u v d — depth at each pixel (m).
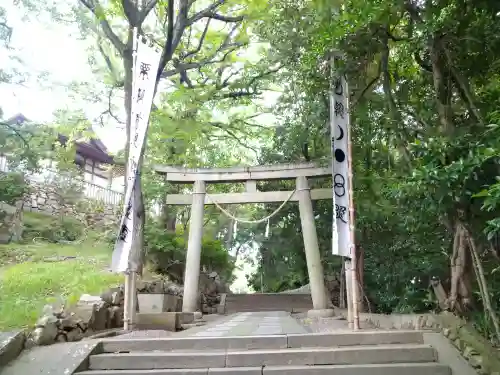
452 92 7.46
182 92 14.38
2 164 17.52
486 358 4.95
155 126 15.20
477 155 4.77
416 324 6.16
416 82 8.58
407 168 7.39
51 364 5.02
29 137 16.25
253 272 26.86
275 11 11.28
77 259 13.05
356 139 10.13
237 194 15.30
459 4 6.39
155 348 5.65
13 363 5.03
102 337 6.40
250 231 24.36
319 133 12.22
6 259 12.34
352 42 7.55
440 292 7.40
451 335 5.50
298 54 9.53
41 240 16.52
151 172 18.41
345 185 7.49
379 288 13.23
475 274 6.53
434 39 6.66
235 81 16.03
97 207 21.19
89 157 27.23
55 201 19.77
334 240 7.27
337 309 14.36
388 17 6.98
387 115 8.21
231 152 23.00
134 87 8.09
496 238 6.18
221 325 9.30
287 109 14.81
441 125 6.71
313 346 5.66
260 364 5.18
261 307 18.47
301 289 21.11
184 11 12.14
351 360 5.20
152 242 17.95
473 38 6.45
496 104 6.20
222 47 15.95
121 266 7.57
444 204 5.68
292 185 19.00
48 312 6.33
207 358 5.19
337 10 7.11
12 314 6.14
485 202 4.40
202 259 21.41
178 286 16.17
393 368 4.90
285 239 20.22
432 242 9.11
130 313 7.80
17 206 16.31
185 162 19.25
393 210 9.82
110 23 13.90
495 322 5.46
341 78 7.91
